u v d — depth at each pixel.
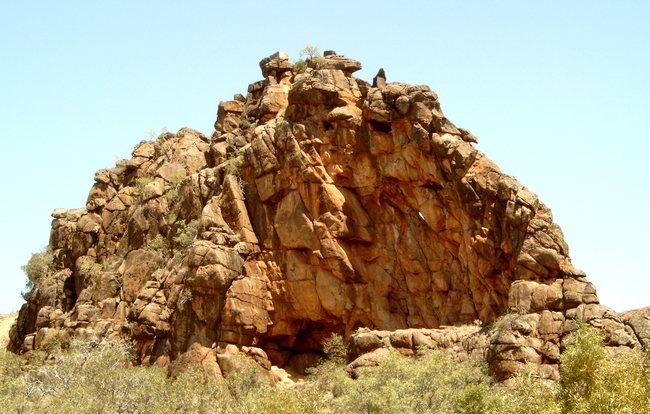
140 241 66.88
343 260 57.53
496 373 47.97
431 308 57.19
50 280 73.19
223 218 60.38
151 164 73.56
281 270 58.94
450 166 55.09
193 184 64.12
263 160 59.84
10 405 52.22
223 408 50.78
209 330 57.16
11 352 69.25
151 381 54.59
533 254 51.16
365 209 59.03
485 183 54.19
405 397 45.50
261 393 48.47
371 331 53.28
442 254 57.09
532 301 49.97
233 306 57.19
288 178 59.28
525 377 42.62
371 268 58.41
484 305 54.56
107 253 70.94
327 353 58.34
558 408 39.53
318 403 47.09
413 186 57.16
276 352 59.22
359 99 59.53
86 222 72.62
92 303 66.75
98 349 60.44
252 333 57.59
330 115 58.75
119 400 53.06
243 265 58.81
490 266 53.88
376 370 48.47
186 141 71.44
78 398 52.88
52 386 56.31
